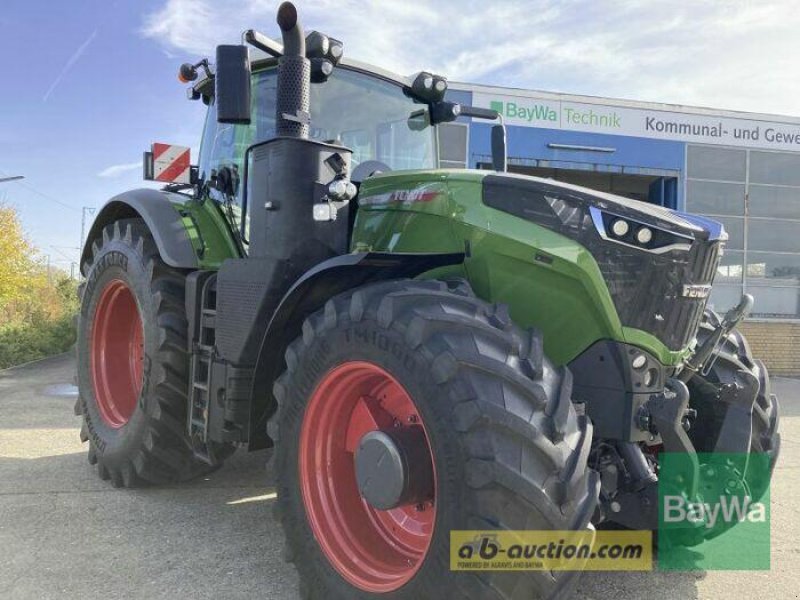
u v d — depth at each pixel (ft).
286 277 9.98
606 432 8.27
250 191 11.28
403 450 7.68
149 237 13.75
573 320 8.36
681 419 8.30
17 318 51.78
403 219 9.89
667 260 8.28
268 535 11.44
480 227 8.86
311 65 10.78
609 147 40.68
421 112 13.80
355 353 8.08
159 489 13.87
